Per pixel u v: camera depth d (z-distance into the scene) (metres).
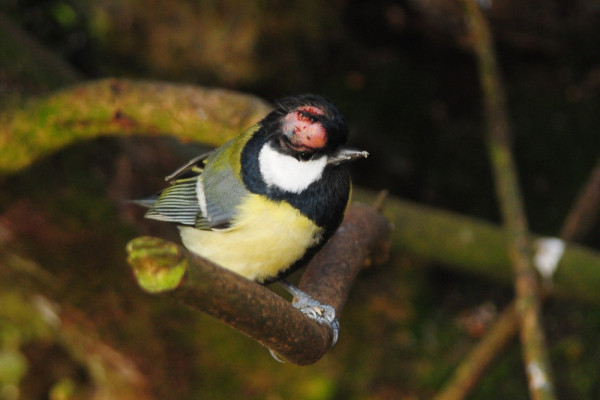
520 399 10.32
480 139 12.17
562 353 10.69
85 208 9.80
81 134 8.52
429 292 11.52
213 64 11.62
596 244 11.85
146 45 11.60
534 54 12.03
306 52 11.80
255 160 5.95
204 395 9.49
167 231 10.21
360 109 12.00
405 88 12.18
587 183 11.12
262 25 11.48
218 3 11.47
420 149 12.20
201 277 3.41
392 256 11.76
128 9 11.51
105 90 7.96
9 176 9.39
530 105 12.08
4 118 8.77
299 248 5.92
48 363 10.45
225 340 9.72
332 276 5.76
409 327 10.98
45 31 11.49
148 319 9.55
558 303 11.23
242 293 3.70
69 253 9.49
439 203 12.14
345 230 6.23
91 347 9.54
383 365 10.41
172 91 7.74
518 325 8.92
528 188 11.98
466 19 10.99
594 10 11.77
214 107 7.58
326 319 5.34
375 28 12.15
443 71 12.35
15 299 9.38
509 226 8.94
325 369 10.01
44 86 9.88
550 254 9.74
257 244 5.91
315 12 11.74
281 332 4.16
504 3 11.81
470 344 10.80
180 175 7.09
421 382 10.23
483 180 12.13
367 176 12.12
